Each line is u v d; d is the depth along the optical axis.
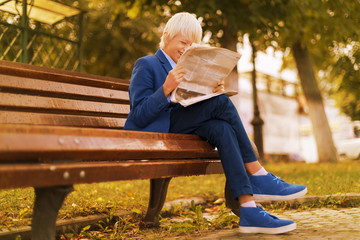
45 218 1.49
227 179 2.03
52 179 1.31
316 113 10.93
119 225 2.52
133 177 1.62
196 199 3.56
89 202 2.94
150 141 1.77
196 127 2.15
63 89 2.31
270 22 7.11
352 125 19.42
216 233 2.24
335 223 2.42
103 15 13.80
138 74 2.27
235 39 7.60
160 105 2.05
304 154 19.64
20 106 2.02
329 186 4.09
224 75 2.14
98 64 15.46
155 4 7.74
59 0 5.50
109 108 2.56
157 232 2.42
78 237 2.30
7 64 2.18
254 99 9.54
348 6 7.84
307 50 10.90
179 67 2.01
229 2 7.04
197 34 2.40
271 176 2.12
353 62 12.09
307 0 7.11
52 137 1.32
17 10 5.08
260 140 9.38
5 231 2.04
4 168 1.18
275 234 2.06
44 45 5.45
